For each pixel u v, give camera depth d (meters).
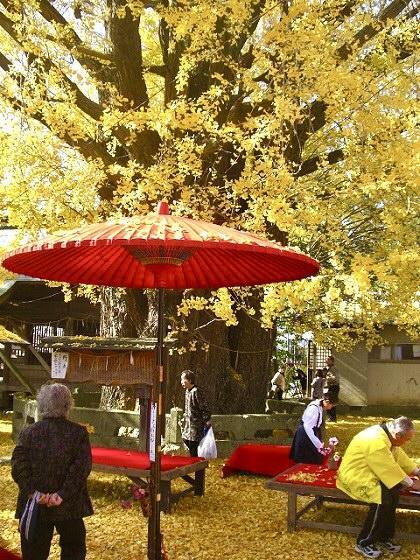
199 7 7.33
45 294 17.34
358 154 7.96
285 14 7.81
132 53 9.38
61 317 17.33
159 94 11.20
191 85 10.27
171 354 10.03
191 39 8.12
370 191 7.68
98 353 7.88
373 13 8.86
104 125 7.46
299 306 7.29
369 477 5.55
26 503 3.88
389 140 7.73
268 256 3.90
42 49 8.07
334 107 7.61
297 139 9.20
